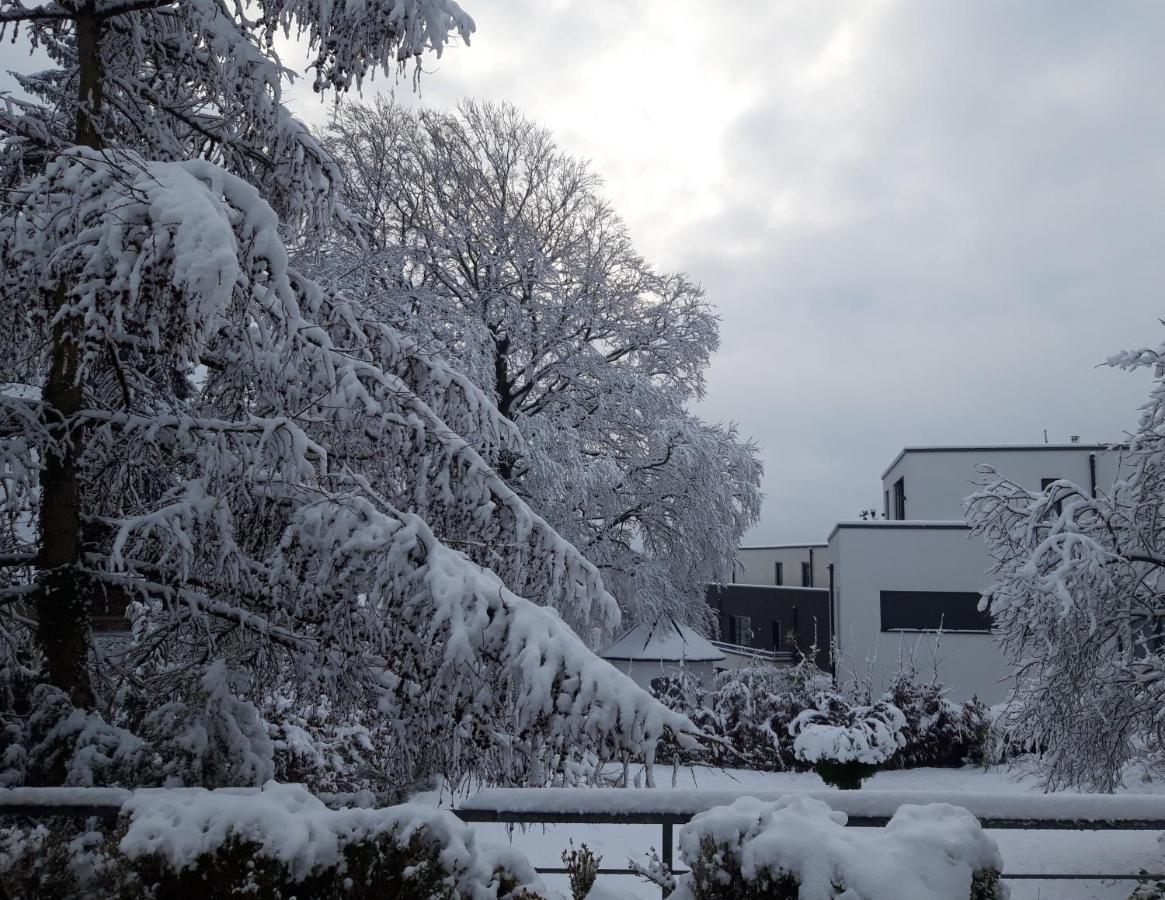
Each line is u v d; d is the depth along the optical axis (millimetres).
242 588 6344
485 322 23344
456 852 3719
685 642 26516
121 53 7406
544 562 6621
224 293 4930
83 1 6848
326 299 7020
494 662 5508
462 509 6645
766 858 3357
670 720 5094
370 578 5777
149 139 7383
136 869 3547
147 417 6395
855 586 26797
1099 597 12047
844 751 14297
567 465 21406
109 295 5293
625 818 4129
